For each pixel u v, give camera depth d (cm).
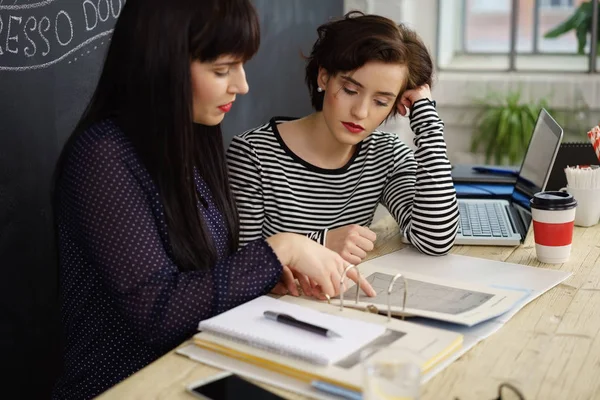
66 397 130
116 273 118
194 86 122
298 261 127
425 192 161
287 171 173
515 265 150
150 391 98
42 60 172
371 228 181
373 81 154
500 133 379
